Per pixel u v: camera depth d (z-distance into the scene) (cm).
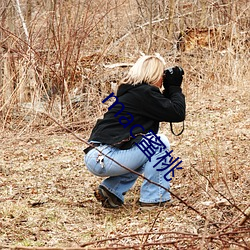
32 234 541
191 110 1009
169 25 1377
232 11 1311
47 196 655
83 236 532
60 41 1097
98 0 1327
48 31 1126
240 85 1137
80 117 1023
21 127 987
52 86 1069
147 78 586
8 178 734
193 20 1460
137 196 648
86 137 941
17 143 909
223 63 1188
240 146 784
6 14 1151
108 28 1334
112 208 607
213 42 1312
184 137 861
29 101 1080
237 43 1223
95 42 1279
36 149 870
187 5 1574
